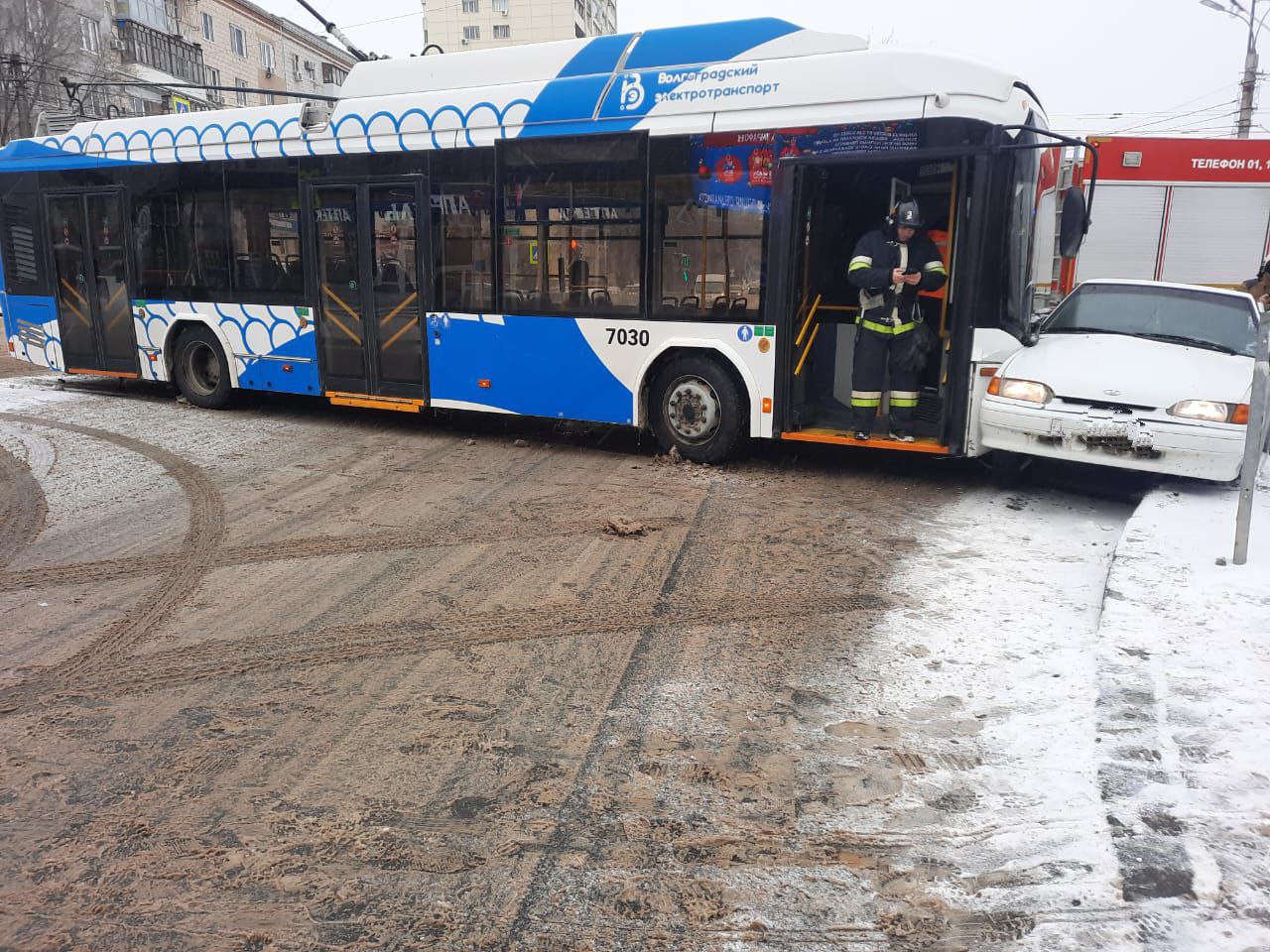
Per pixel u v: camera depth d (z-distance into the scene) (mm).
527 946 2596
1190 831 2842
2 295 12242
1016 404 6723
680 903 2766
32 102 30547
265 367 10273
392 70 9086
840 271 8102
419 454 8656
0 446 8844
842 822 3152
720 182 7578
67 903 2781
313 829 3129
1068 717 3732
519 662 4398
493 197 8570
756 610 5004
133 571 5605
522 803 3275
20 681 4219
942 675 4215
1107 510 6898
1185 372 6590
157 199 10664
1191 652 4008
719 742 3686
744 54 7480
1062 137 6797
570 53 8258
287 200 9742
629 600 5152
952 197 6992
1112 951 2430
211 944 2607
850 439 7480
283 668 4340
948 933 2604
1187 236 14531
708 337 7789
